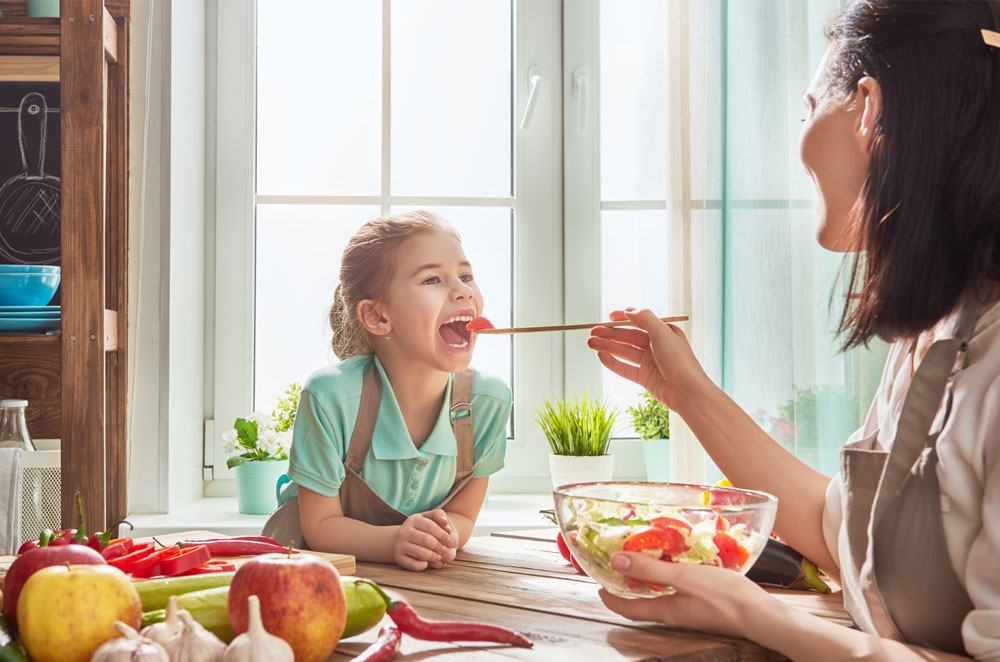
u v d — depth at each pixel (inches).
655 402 75.2
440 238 48.9
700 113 69.2
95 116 60.2
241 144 78.0
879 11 29.8
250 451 70.0
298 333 79.3
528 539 48.1
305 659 23.5
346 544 42.6
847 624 31.3
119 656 20.6
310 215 79.3
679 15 69.5
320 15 79.9
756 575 36.8
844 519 30.9
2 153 70.0
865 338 30.6
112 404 65.6
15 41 61.8
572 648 26.0
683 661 25.5
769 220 69.1
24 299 62.3
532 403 79.9
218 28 78.2
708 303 68.6
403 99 80.3
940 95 28.0
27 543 33.4
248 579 23.7
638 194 80.7
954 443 26.2
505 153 81.1
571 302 79.8
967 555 26.1
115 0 66.2
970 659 24.9
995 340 26.7
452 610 31.2
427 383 49.5
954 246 28.0
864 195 29.9
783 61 69.6
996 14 28.3
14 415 61.9
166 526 64.0
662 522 27.8
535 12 80.4
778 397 68.4
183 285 71.8
